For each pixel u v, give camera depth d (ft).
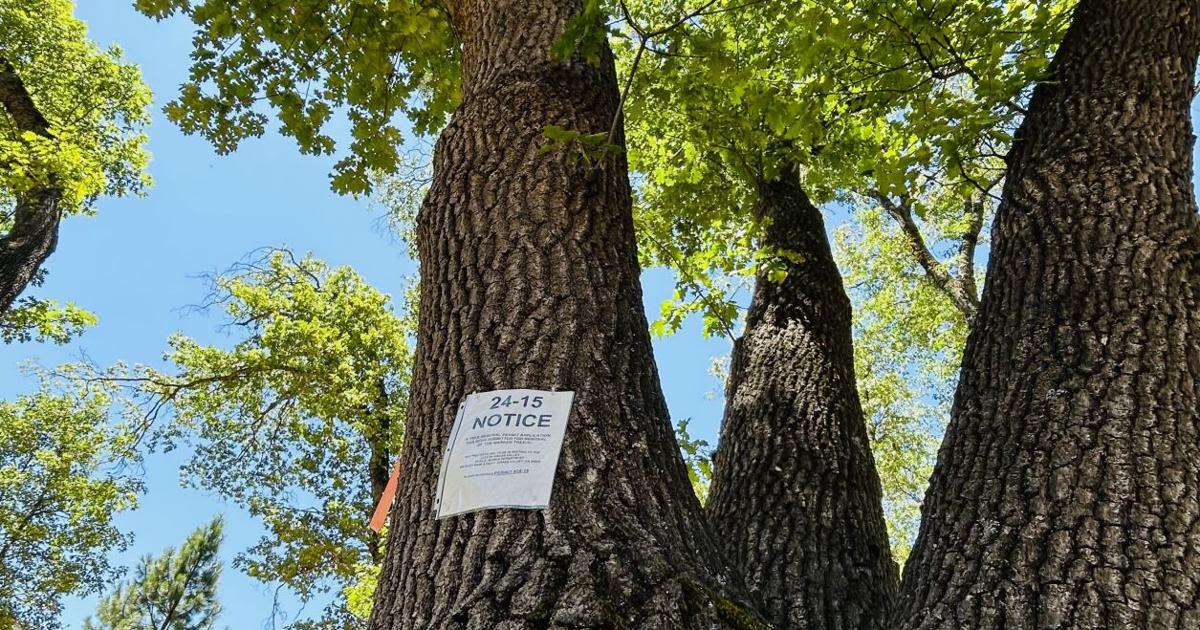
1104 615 5.19
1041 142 9.01
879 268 42.01
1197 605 5.19
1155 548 5.46
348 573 41.42
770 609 8.07
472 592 4.79
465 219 7.56
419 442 6.19
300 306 45.96
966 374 7.55
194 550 63.26
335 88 16.12
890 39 13.02
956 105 11.42
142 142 43.39
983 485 6.35
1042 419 6.44
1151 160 8.34
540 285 6.71
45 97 38.65
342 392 41.47
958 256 37.73
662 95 14.67
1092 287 7.20
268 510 44.65
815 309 12.60
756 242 18.11
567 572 4.76
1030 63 10.46
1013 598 5.49
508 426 5.69
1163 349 6.61
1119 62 9.37
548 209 7.37
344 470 45.73
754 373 11.71
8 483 46.55
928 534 6.54
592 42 8.26
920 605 6.02
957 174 11.73
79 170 26.21
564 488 5.31
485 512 5.27
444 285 7.18
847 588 8.34
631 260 7.55
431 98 16.83
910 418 44.24
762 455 10.11
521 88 8.78
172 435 44.42
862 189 30.66
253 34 15.11
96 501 47.44
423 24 15.06
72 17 38.73
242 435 44.93
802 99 13.12
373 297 47.14
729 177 19.97
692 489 6.23
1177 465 5.91
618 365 6.32
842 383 11.32
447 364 6.45
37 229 24.20
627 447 5.74
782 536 8.90
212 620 61.82
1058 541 5.65
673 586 4.76
